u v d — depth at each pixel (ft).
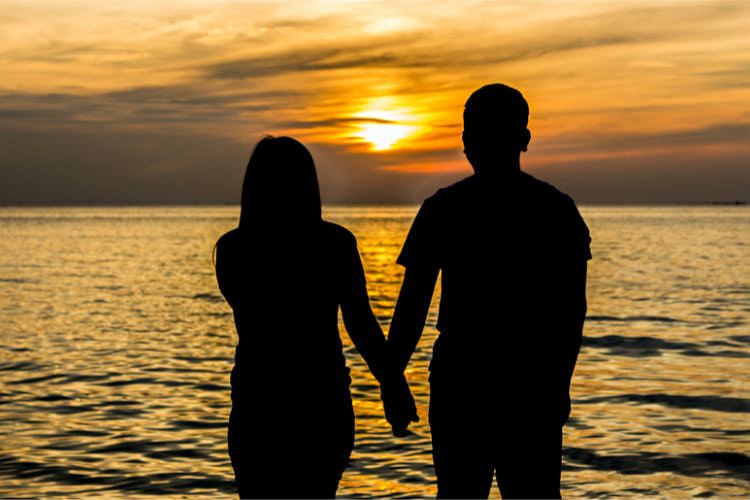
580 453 23.45
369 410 29.68
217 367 40.60
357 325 9.21
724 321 59.62
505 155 9.59
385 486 20.40
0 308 72.79
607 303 73.77
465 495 9.59
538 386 9.30
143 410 30.17
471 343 9.37
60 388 34.78
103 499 19.69
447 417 9.50
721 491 19.74
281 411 8.80
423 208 9.85
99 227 403.13
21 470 22.20
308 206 9.05
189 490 20.42
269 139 9.18
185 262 147.23
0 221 555.69
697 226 390.01
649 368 39.37
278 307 8.89
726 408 29.58
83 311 70.44
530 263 9.34
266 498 8.89
